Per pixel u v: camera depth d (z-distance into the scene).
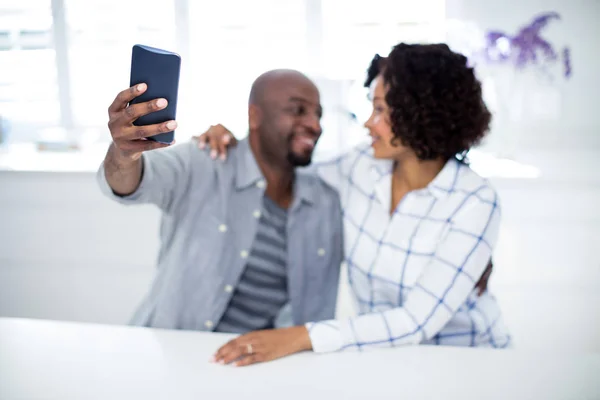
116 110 0.83
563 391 0.79
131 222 2.11
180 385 0.80
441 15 2.39
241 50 2.53
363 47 2.45
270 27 2.49
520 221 1.94
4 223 2.19
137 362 0.87
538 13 2.33
